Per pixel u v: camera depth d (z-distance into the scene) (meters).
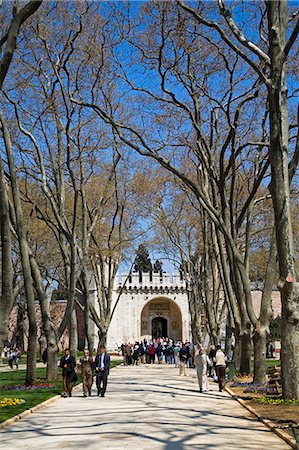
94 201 32.03
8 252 12.49
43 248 39.38
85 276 29.30
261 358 21.41
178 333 67.31
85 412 14.97
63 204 24.91
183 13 19.73
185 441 10.31
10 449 9.97
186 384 23.77
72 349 25.28
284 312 15.22
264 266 42.31
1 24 19.06
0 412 14.58
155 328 68.94
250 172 25.95
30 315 22.48
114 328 63.38
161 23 19.22
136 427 12.09
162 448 9.63
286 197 15.41
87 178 27.03
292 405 14.43
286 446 9.75
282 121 15.72
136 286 65.06
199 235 38.06
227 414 14.13
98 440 10.60
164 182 33.81
